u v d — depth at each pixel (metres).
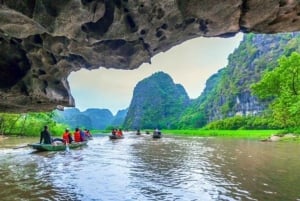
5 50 8.68
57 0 5.66
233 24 7.32
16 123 74.62
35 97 11.01
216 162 24.09
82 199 12.65
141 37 7.45
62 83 11.38
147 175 18.05
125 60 8.48
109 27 6.69
